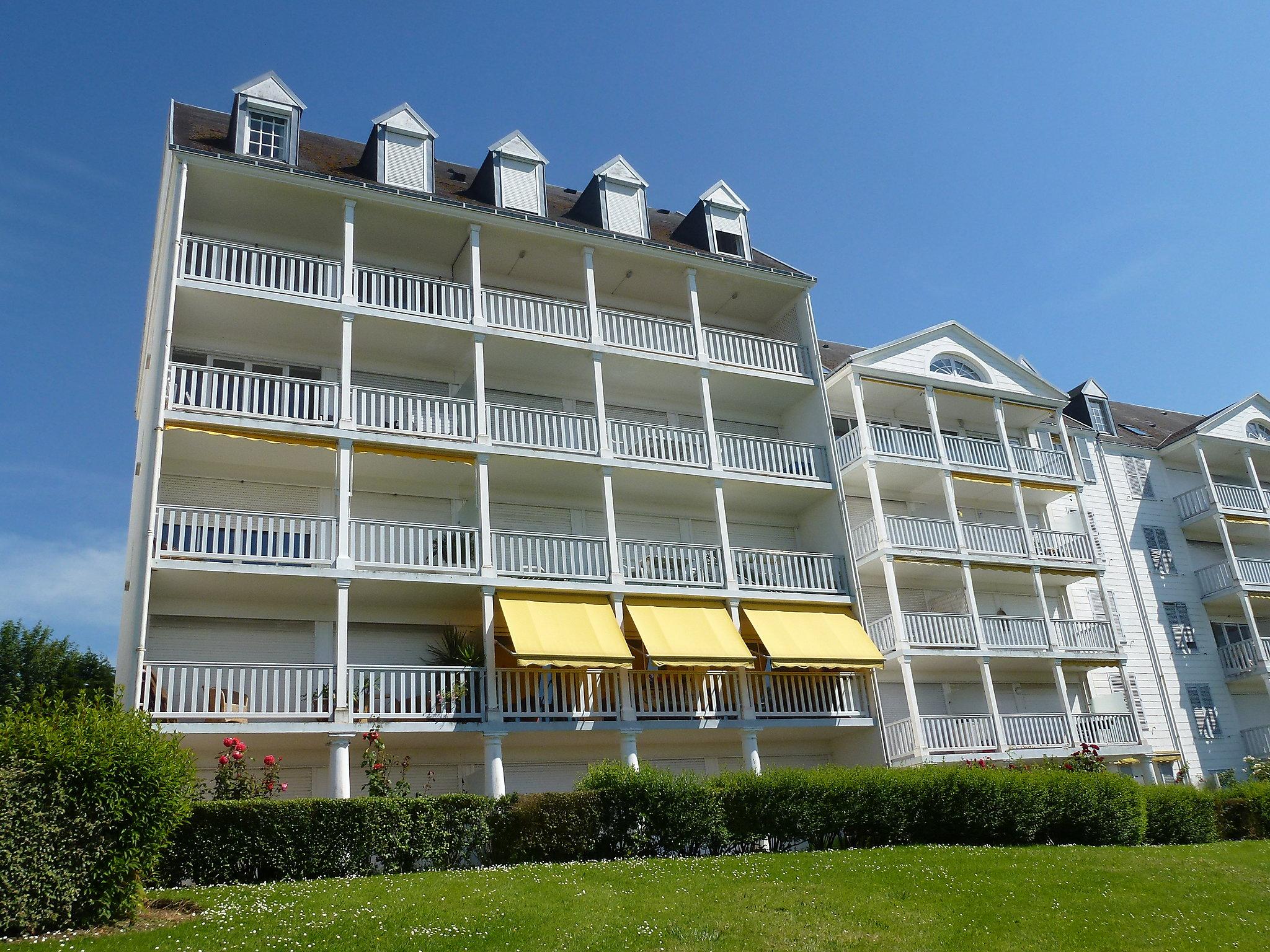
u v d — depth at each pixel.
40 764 13.17
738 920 14.83
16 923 12.57
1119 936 15.23
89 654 37.91
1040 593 32.19
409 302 25.48
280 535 21.98
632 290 30.23
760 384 29.69
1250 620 37.59
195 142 25.05
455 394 27.06
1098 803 22.31
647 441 27.16
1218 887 18.27
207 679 20.36
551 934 13.75
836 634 26.84
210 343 24.77
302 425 22.77
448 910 14.39
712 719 24.84
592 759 25.52
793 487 28.61
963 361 35.00
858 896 16.25
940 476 32.50
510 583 23.62
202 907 14.15
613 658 23.14
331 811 17.06
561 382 28.61
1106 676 35.47
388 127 26.69
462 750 24.08
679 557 27.31
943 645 29.58
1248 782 29.38
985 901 16.39
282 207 25.05
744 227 31.56
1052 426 37.59
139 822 13.62
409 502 25.70
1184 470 41.69
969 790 21.28
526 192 28.11
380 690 22.53
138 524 22.50
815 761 28.36
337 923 13.61
